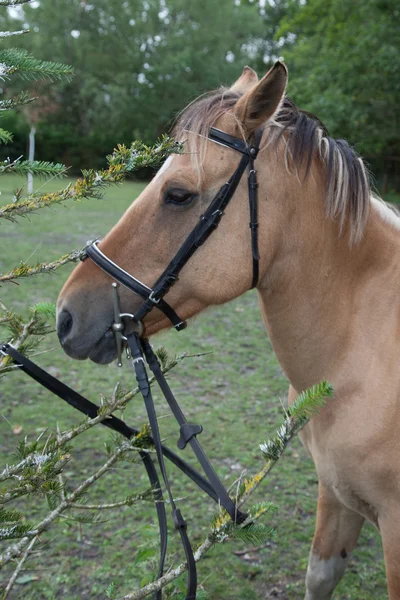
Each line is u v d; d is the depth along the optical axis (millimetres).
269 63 29578
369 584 2330
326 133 1609
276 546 2531
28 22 25125
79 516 1119
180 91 25656
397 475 1476
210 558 2451
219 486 1142
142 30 26016
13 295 5812
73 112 27000
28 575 2293
